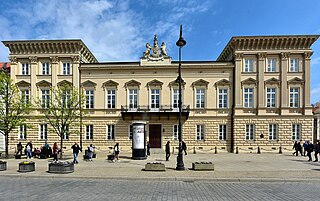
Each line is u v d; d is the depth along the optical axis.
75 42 36.75
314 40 34.94
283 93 35.25
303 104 35.06
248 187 13.03
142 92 37.06
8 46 37.44
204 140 35.81
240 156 29.95
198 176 15.57
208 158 27.41
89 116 36.66
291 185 13.68
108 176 15.60
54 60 37.34
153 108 36.44
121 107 36.66
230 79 36.50
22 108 29.72
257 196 11.00
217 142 35.75
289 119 34.88
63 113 30.42
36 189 12.24
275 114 35.16
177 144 35.66
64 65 37.75
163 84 36.88
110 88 37.34
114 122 36.66
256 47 35.91
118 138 36.34
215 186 13.25
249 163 22.77
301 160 25.67
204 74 36.78
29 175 16.05
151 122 36.09
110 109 36.91
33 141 36.62
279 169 18.91
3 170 18.02
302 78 35.34
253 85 35.75
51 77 37.28
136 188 12.57
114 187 12.81
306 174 16.52
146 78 37.16
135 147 25.73
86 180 14.91
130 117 35.91
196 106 36.62
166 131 35.91
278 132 34.91
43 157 27.20
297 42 35.22
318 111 56.34
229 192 11.77
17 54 37.75
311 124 34.56
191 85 36.78
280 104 35.34
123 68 37.16
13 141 36.81
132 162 23.25
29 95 37.38
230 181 14.80
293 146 33.22
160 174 16.33
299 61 35.59
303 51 35.28
